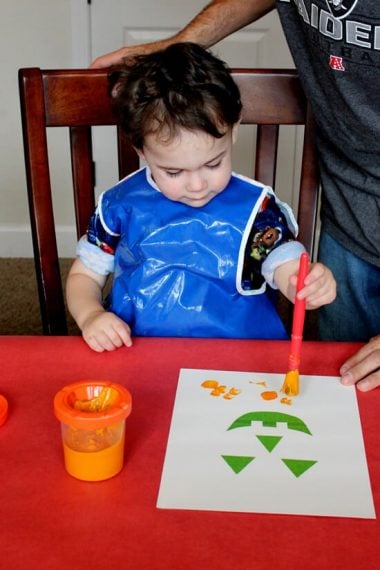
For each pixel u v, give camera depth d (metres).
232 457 0.76
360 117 1.11
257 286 1.13
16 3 2.65
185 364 0.93
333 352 0.97
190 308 1.10
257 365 0.93
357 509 0.69
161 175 1.03
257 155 1.29
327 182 1.28
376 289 1.35
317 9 1.08
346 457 0.77
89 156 1.26
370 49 1.04
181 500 0.70
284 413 0.83
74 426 0.69
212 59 1.03
